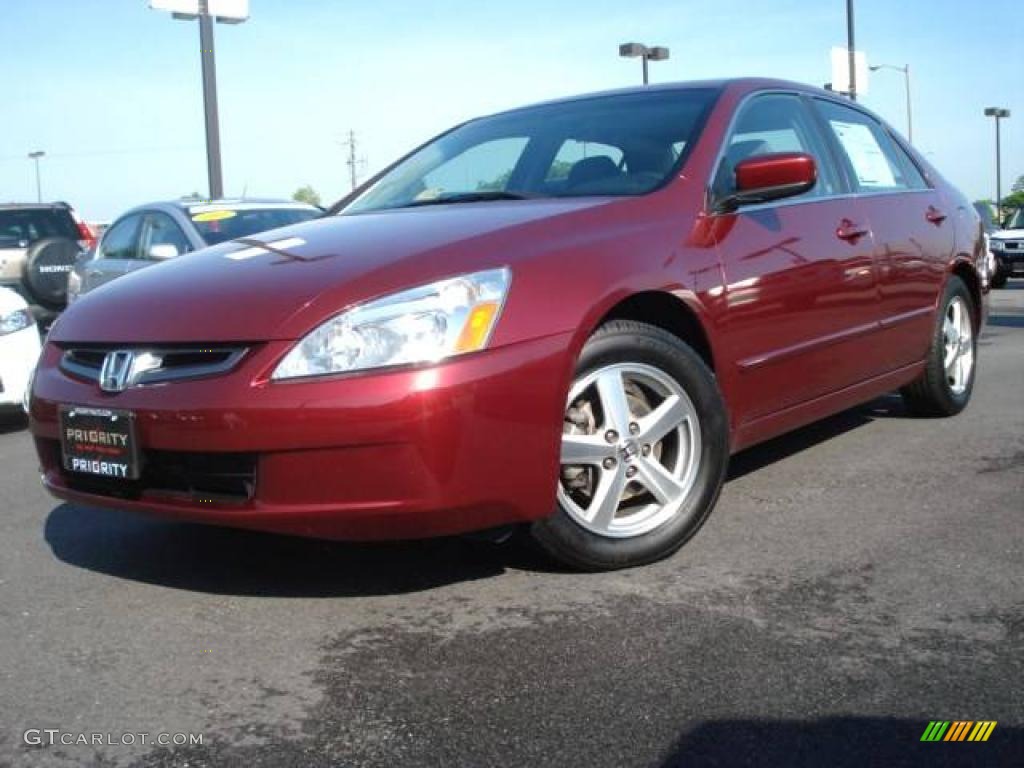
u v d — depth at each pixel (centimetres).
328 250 334
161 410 298
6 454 602
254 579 349
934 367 539
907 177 534
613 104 447
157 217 873
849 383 452
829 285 423
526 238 326
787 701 256
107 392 315
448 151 468
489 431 296
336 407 283
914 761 230
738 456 497
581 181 400
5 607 332
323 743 244
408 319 292
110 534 407
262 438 286
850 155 482
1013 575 334
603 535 336
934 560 349
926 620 301
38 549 392
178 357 308
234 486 301
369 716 255
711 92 430
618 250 338
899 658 277
